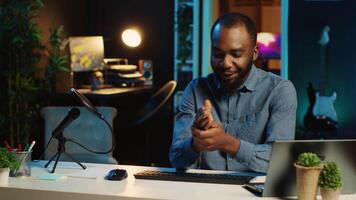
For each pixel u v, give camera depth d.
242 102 2.44
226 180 2.14
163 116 5.63
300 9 5.38
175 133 2.49
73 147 3.23
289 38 5.42
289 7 5.41
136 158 5.42
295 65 5.41
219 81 2.40
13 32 4.23
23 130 4.41
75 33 5.47
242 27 2.25
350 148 1.93
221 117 2.47
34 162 2.61
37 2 4.39
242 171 2.38
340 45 5.30
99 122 3.23
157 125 5.63
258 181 2.15
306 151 1.91
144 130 5.43
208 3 5.70
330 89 5.33
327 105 5.30
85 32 5.65
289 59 5.43
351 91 5.27
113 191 2.00
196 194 1.96
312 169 1.81
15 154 2.26
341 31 5.28
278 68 6.52
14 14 4.26
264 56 5.88
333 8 5.29
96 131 3.23
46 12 4.99
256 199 1.91
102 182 2.16
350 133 5.29
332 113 5.30
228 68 2.26
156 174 2.24
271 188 1.92
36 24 4.43
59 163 2.59
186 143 2.30
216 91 2.48
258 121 2.41
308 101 5.38
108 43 5.75
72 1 5.40
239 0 7.18
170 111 5.64
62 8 5.24
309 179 1.81
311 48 5.37
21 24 4.24
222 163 2.42
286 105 2.38
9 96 4.33
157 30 5.68
